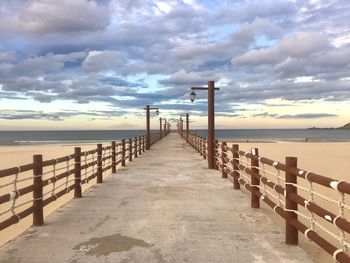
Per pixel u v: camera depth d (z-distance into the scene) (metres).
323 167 21.39
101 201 8.95
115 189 10.68
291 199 5.64
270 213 7.92
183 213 7.70
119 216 7.44
